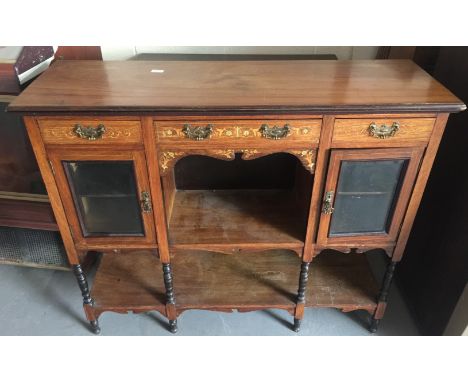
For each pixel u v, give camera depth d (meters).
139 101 1.14
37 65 1.44
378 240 1.41
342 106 1.11
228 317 1.74
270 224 1.53
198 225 1.52
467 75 1.33
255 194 1.71
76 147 1.20
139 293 1.63
